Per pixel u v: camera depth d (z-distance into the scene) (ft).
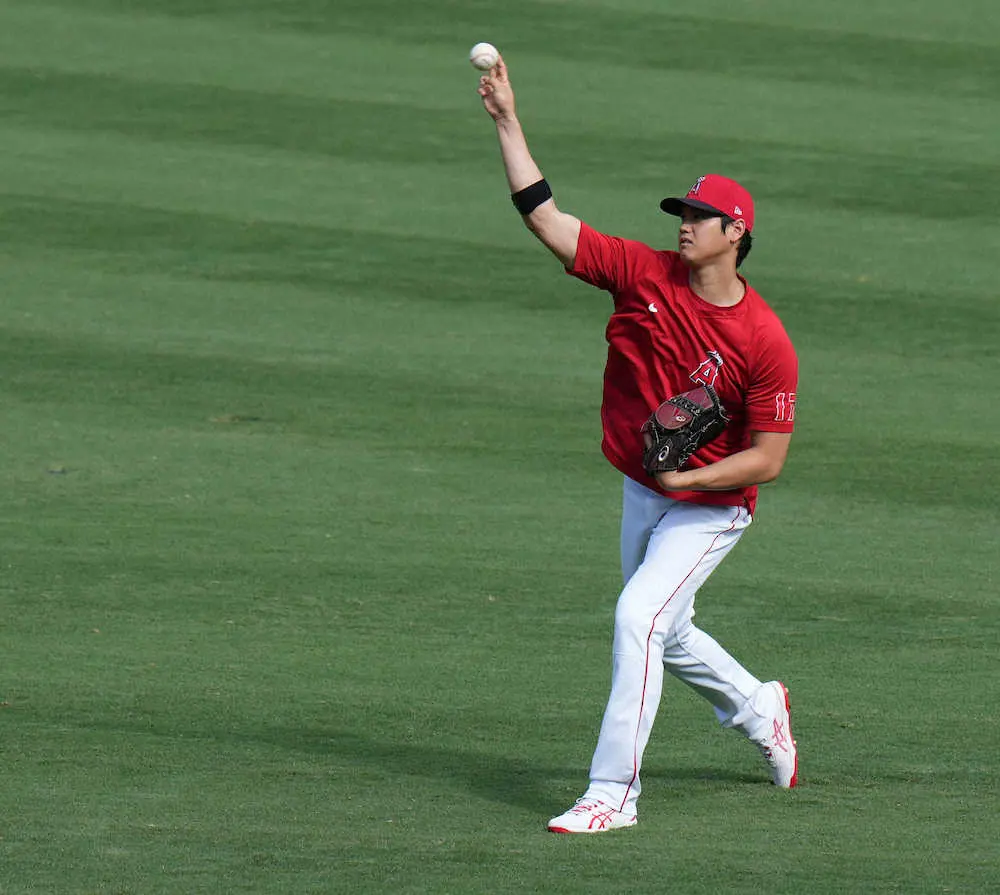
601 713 75.66
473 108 190.29
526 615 90.07
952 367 136.05
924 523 106.32
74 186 168.76
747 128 187.01
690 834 60.08
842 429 123.34
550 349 138.41
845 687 79.30
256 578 94.84
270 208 165.58
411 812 62.28
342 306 146.00
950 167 178.91
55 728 71.97
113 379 130.00
